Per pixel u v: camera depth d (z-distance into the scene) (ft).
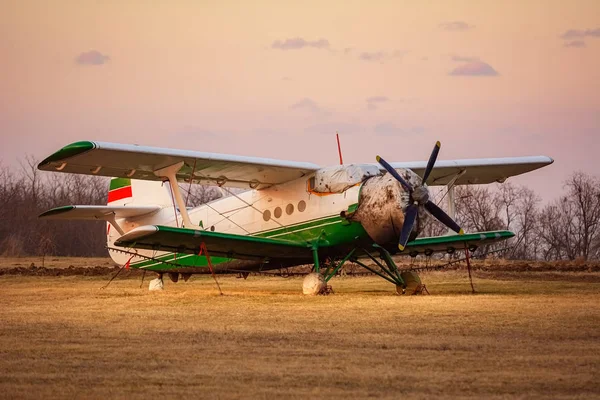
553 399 88.63
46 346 124.06
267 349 120.37
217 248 232.94
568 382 96.84
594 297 208.33
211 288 279.08
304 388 94.48
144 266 293.23
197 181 256.93
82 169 231.91
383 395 90.79
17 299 212.43
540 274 353.31
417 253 262.88
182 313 169.78
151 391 93.61
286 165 234.99
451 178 282.15
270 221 253.65
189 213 286.66
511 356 113.60
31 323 152.35
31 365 108.78
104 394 92.27
